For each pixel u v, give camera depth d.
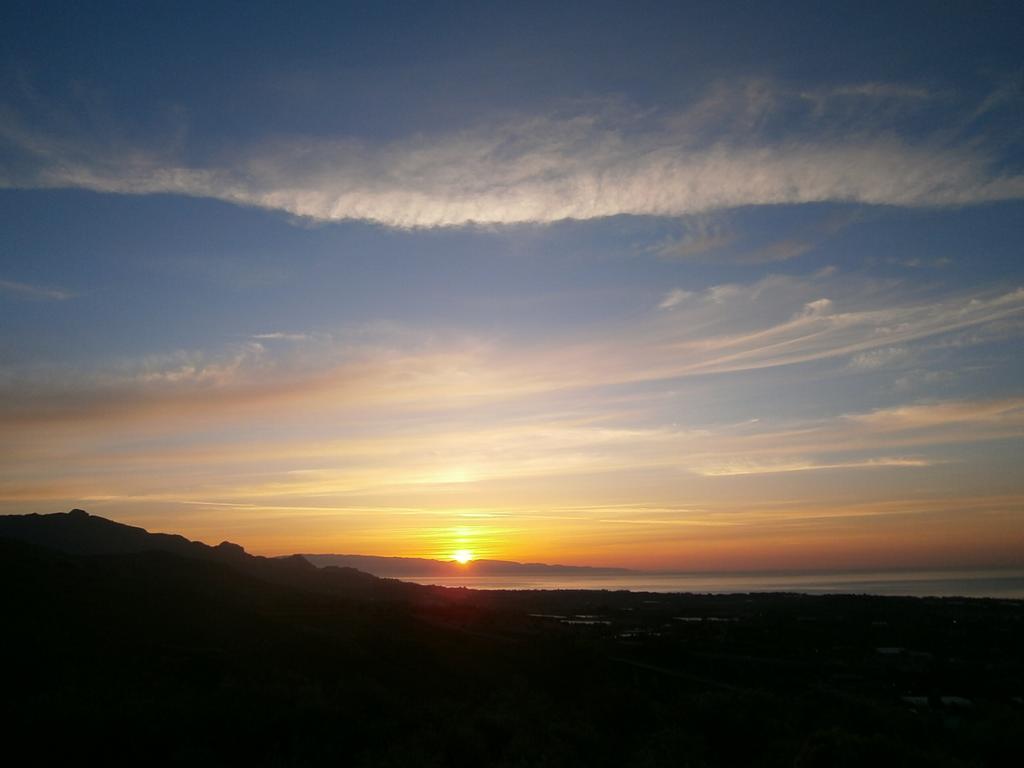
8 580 39.22
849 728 24.28
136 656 29.67
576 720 24.70
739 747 22.58
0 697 22.59
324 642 37.25
